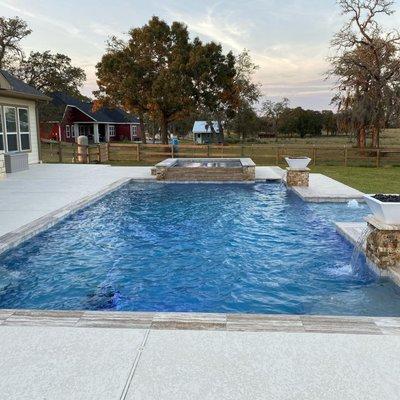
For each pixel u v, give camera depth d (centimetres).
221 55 2689
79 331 302
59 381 241
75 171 1518
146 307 436
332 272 534
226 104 2880
